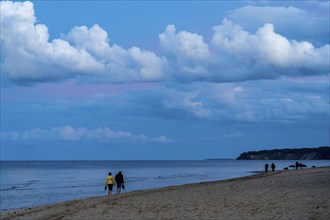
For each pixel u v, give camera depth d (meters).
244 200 24.64
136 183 69.00
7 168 183.88
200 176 94.75
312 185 35.78
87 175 110.69
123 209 22.34
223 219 17.47
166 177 91.31
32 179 91.62
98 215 20.11
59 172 134.50
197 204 23.45
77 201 28.77
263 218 17.33
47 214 21.53
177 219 18.00
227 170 138.12
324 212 18.56
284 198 24.75
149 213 20.33
